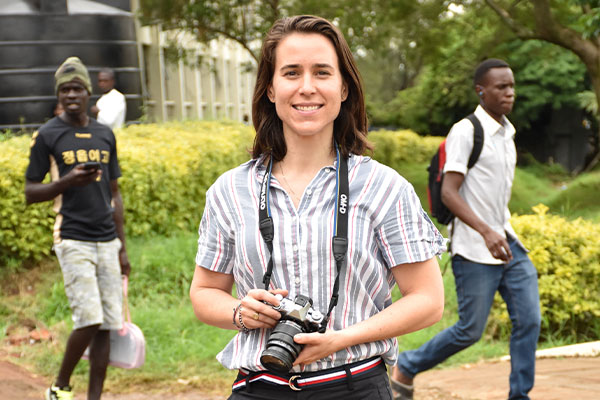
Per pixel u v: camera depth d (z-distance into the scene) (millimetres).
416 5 18656
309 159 2076
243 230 2029
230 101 32531
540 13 16000
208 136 10797
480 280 4160
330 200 2010
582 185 16922
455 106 34688
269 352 1846
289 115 2010
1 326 6332
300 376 1973
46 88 13727
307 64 1999
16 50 13484
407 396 4422
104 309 4586
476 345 6254
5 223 7172
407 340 6320
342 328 1966
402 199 2023
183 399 5059
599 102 16000
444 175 4211
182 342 6027
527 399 4148
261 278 2006
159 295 7156
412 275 2039
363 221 1998
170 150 9297
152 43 22531
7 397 4652
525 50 32312
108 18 14523
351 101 2115
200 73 28000
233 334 6328
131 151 8562
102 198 4590
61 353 5816
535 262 6461
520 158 35531
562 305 6434
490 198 4184
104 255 4578
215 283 2156
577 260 6438
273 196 2037
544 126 38062
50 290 6992
